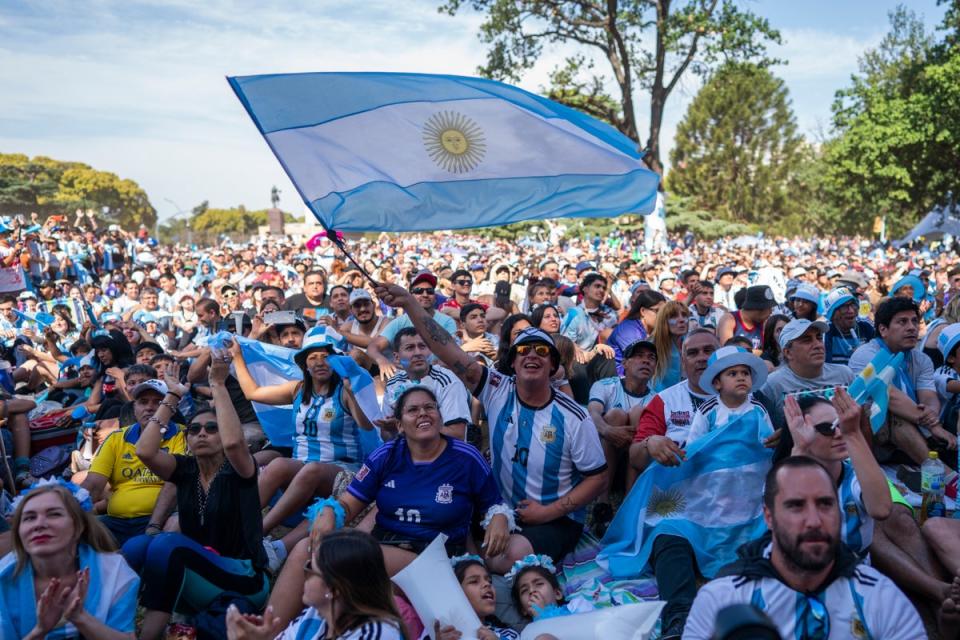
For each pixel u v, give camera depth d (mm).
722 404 5344
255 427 7602
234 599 4680
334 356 6199
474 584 4480
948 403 6430
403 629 3277
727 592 3066
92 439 7508
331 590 3232
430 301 8180
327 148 5586
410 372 6051
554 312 7785
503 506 4906
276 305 10109
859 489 4305
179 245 52906
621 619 3998
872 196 41531
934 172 38469
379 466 4965
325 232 5559
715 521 5125
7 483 6922
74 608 3668
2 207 82375
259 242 49062
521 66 39781
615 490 6418
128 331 11172
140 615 5180
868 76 59500
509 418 5441
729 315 9148
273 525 5598
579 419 5371
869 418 4289
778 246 53594
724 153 93125
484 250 39594
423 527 4875
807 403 4414
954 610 4195
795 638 2984
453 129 5844
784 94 94000
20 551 3889
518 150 5957
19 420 7652
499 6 37750
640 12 38688
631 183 6105
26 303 15078
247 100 5500
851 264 25594
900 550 4816
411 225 5734
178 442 6027
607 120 41469
